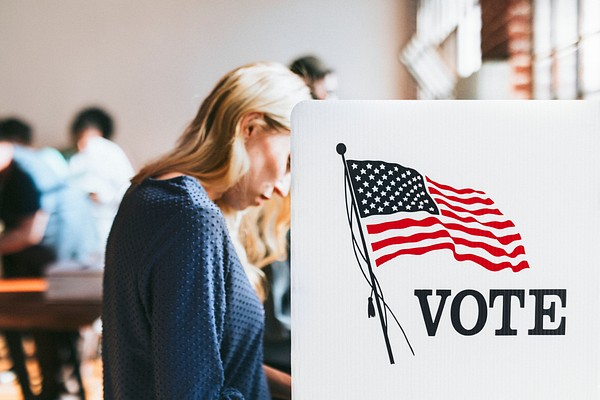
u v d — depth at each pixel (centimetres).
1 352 704
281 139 221
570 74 409
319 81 256
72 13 1153
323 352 149
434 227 149
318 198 149
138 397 194
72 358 569
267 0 1145
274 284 266
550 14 441
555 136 150
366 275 149
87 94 1165
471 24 655
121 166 810
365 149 149
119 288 195
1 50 1158
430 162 149
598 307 150
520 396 150
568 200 150
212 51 1158
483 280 150
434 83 855
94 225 760
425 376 150
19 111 1162
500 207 150
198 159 215
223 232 194
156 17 1153
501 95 480
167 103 1163
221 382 187
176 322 183
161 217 190
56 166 873
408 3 1122
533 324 150
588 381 151
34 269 710
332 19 1141
